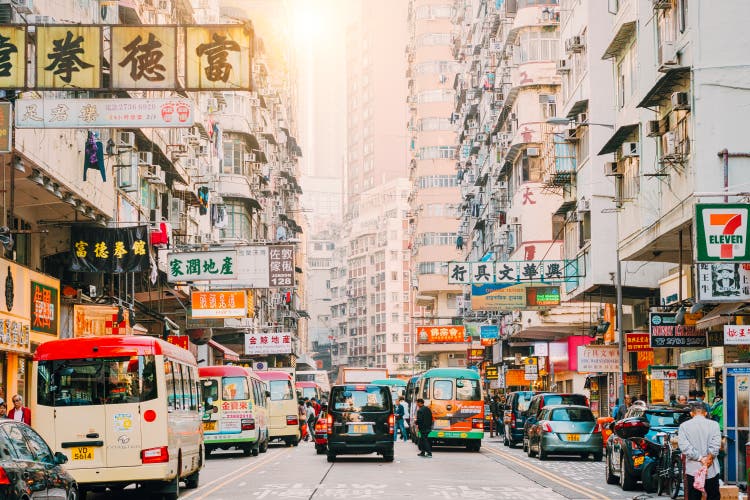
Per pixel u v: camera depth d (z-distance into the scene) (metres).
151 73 17.80
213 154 59.50
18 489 12.48
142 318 44.75
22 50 17.70
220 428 34.19
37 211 29.69
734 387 19.64
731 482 19.50
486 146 74.69
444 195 110.19
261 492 20.64
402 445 42.12
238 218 67.31
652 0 27.33
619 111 33.16
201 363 56.62
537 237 55.75
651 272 36.91
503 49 63.69
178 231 46.38
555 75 56.88
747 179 23.86
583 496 19.64
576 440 30.67
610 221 37.12
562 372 59.78
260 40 74.31
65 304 32.50
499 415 53.41
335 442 30.16
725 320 26.86
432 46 113.75
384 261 164.25
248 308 44.22
